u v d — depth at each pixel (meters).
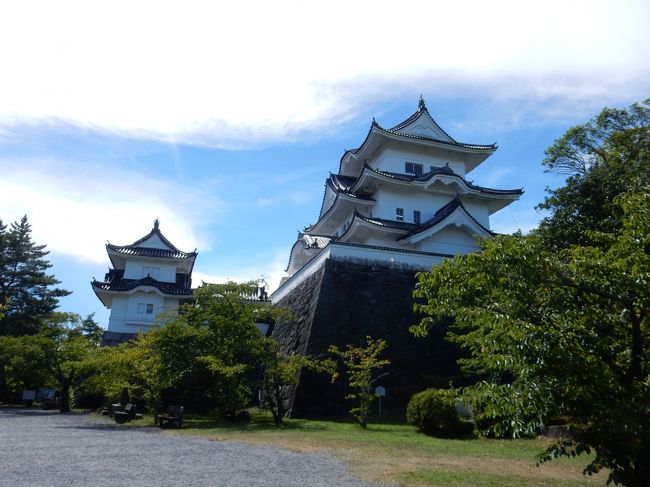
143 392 22.98
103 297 39.25
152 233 41.09
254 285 20.25
